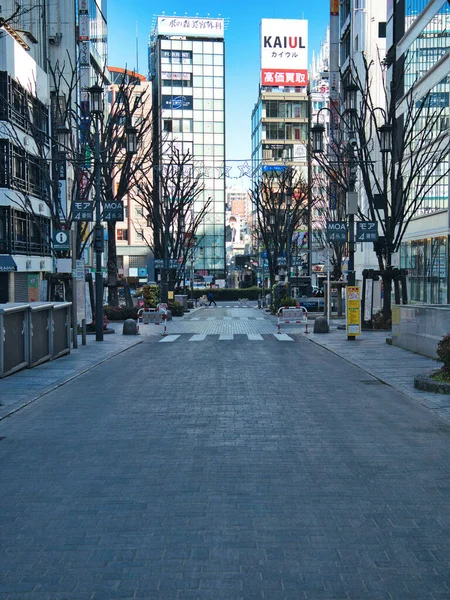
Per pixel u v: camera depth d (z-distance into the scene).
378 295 31.92
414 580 4.19
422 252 34.56
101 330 22.94
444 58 29.98
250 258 103.75
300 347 20.23
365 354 17.36
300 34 92.38
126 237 83.25
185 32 91.19
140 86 76.12
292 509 5.49
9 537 4.94
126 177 27.59
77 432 8.53
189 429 8.60
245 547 4.71
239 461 7.00
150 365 15.92
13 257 35.22
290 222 48.56
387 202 25.06
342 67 52.50
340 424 8.85
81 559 4.53
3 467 6.89
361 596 3.99
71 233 20.31
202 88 91.50
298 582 4.16
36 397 11.28
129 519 5.28
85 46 47.88
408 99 32.03
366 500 5.72
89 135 27.88
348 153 25.77
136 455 7.30
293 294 49.44
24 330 14.89
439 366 14.67
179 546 4.73
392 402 10.55
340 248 43.59
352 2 47.19
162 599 3.96
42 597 4.00
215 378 13.39
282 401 10.65
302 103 92.19
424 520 5.22
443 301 31.16
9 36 34.59
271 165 81.75
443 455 7.22
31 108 37.25
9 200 34.69
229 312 51.34
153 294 39.56
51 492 6.00
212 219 92.38
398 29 37.47
